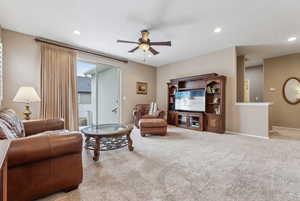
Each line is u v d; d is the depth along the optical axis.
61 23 2.90
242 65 4.96
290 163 2.12
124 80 5.45
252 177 1.74
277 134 4.04
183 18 2.70
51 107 3.60
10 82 3.16
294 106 4.77
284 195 1.41
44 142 1.29
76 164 1.50
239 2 2.25
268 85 5.28
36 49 3.48
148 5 2.33
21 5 2.33
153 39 3.62
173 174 1.81
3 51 3.08
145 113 5.27
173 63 5.88
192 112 4.71
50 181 1.35
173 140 3.34
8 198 1.16
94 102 5.08
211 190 1.49
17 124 1.96
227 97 4.25
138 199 1.35
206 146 2.91
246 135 3.85
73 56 4.01
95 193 1.44
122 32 3.27
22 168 1.22
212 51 4.54
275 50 4.52
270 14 2.57
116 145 2.90
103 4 2.31
